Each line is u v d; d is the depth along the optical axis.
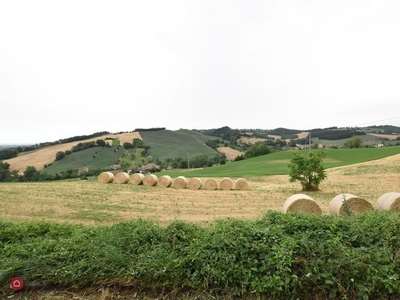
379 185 20.23
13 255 4.44
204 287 3.88
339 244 4.22
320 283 3.76
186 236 4.85
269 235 4.59
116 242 4.68
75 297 3.85
